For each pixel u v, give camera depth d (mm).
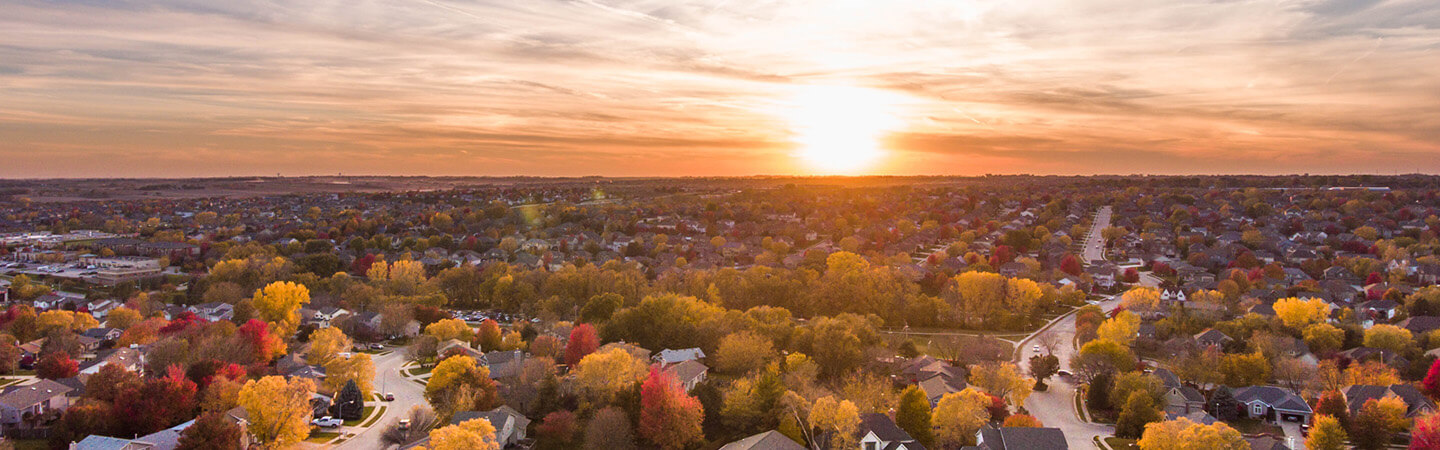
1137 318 163500
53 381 119812
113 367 117062
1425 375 132500
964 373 138750
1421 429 100812
